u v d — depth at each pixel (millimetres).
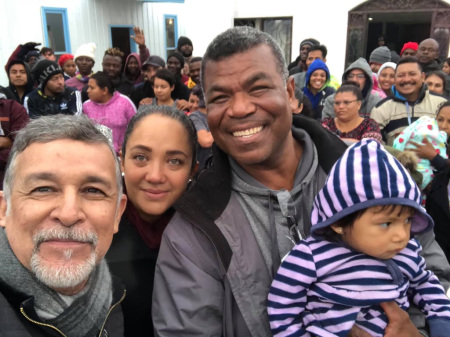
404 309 1274
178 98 4828
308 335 1182
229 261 1174
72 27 8102
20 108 3410
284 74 1245
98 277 1149
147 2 9148
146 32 9328
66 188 965
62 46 8086
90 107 4336
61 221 952
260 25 9328
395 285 1192
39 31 7617
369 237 1139
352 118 3531
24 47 6004
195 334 1161
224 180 1274
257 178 1333
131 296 1457
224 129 1212
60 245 966
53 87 4305
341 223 1189
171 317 1197
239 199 1283
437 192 2340
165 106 1520
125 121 4379
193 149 1516
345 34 8617
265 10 9094
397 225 1139
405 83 3570
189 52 7824
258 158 1206
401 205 1119
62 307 1039
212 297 1185
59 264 963
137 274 1477
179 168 1463
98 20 8492
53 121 1017
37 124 1012
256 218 1258
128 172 1450
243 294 1175
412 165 1939
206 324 1181
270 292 1198
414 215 1189
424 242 1408
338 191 1143
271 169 1325
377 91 5004
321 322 1189
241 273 1179
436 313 1248
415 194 1131
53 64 4289
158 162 1418
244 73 1146
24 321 968
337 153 1372
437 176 2393
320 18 8719
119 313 1266
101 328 1124
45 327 980
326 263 1184
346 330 1154
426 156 2561
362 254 1208
